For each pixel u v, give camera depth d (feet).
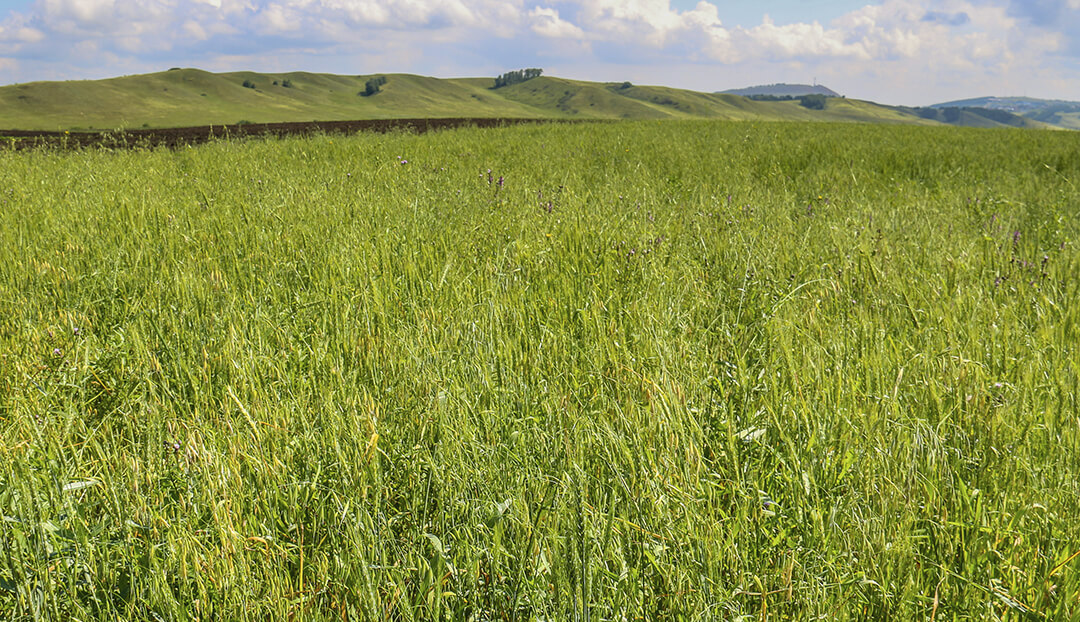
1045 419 8.35
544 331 11.27
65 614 5.70
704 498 6.82
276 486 6.93
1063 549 6.08
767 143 50.83
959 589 5.90
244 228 18.69
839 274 14.82
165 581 5.65
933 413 8.55
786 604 5.70
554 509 6.52
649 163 39.83
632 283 14.33
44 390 9.28
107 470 7.28
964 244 17.69
